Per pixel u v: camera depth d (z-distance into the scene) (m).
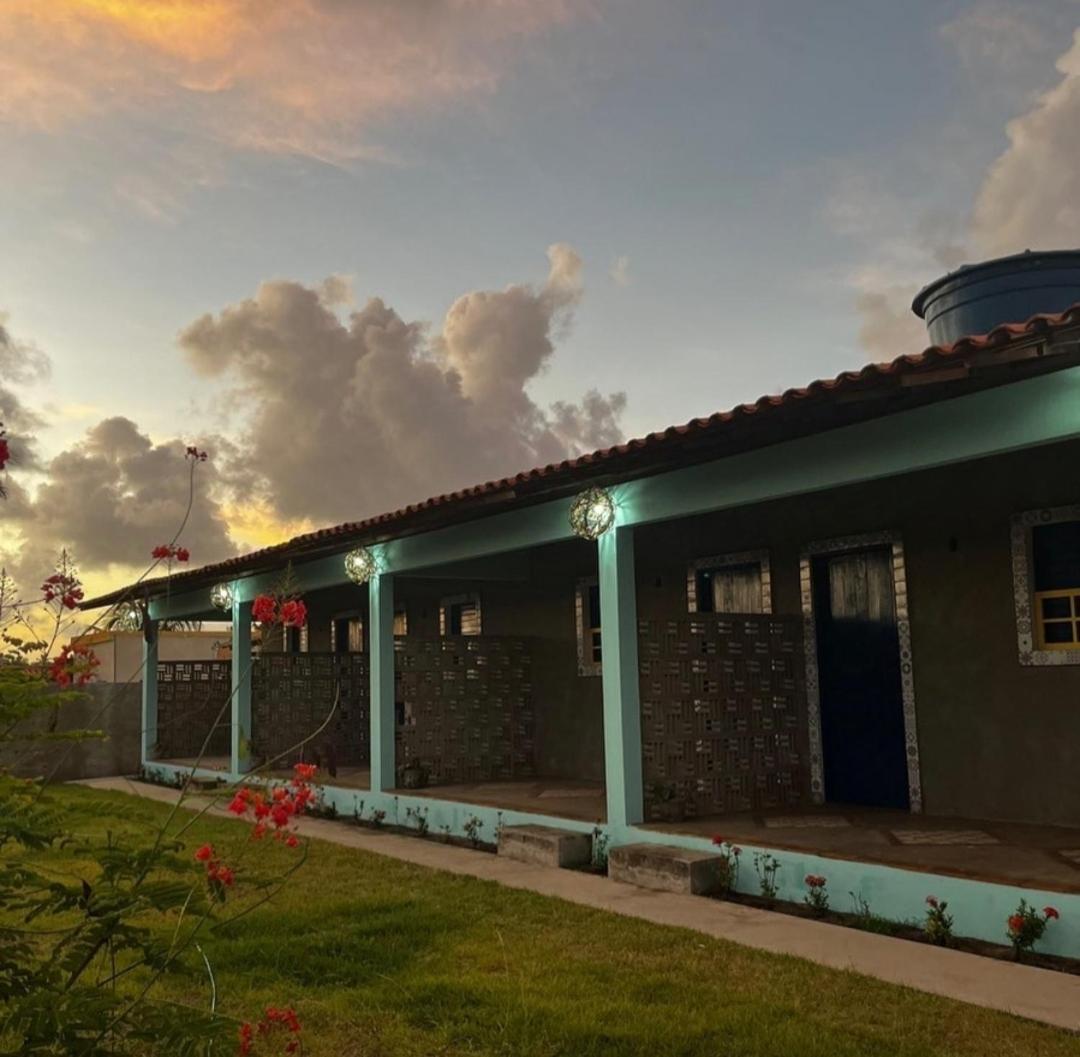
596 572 12.09
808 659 9.48
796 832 7.72
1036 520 7.75
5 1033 2.68
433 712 12.08
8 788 3.05
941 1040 4.27
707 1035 4.41
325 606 18.92
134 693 18.62
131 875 3.07
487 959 5.62
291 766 14.47
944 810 8.30
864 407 6.16
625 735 8.31
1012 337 5.03
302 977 5.45
